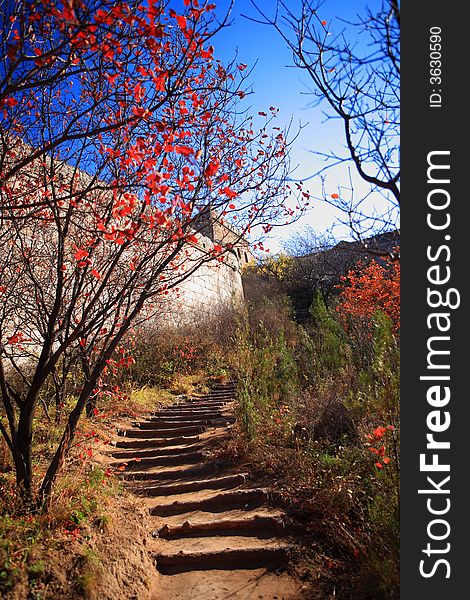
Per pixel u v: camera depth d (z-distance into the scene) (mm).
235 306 15125
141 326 10477
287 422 6004
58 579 3186
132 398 8383
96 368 4297
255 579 3576
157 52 3477
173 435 6977
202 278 15586
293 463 5113
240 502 4672
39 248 6094
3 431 3912
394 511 3500
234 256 19656
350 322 9984
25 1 2799
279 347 9969
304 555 3777
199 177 3793
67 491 4109
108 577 3412
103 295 6730
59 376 6938
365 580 3309
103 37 2912
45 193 4074
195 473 5500
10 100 2770
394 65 2396
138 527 4211
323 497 4316
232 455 5758
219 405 8484
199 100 3861
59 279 4203
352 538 3680
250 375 8336
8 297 4891
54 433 5523
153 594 3518
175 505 4684
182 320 12891
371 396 5273
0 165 3900
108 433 6773
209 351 11906
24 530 3467
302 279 20000
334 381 6961
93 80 3945
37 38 3301
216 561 3828
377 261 11500
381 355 4973
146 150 3705
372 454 4504
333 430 5789
